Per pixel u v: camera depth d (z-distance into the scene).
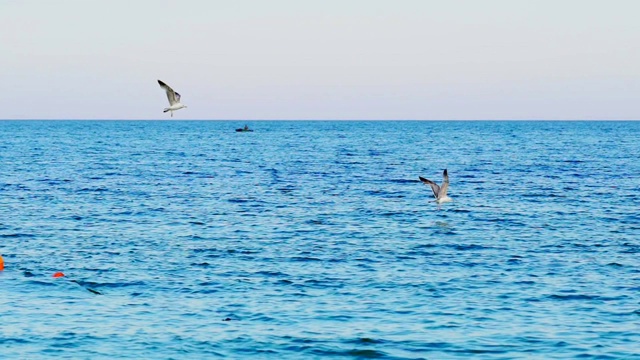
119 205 50.75
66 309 25.03
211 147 141.50
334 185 65.69
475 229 41.22
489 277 29.56
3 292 27.08
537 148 137.50
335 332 22.80
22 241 36.81
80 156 107.88
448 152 123.94
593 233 39.81
